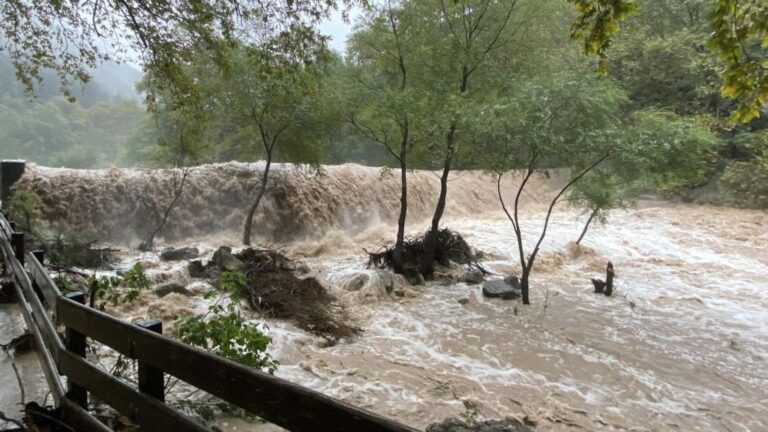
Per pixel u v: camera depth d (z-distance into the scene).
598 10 3.83
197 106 8.47
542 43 10.84
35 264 4.13
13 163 11.33
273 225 13.84
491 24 10.38
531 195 21.53
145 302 7.48
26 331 4.45
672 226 17.92
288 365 6.23
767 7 3.73
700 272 13.23
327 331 7.46
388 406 5.42
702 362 7.51
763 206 19.95
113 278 5.61
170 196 13.09
